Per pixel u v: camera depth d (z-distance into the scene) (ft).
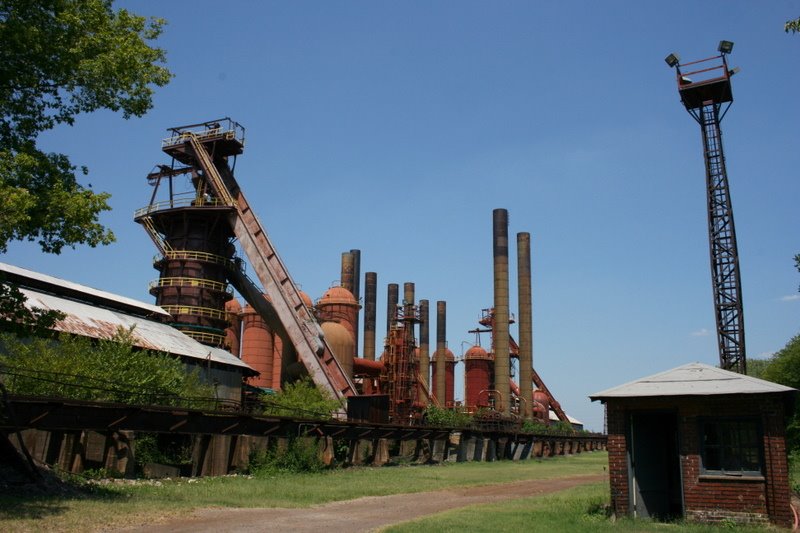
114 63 62.64
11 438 78.18
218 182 209.36
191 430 94.94
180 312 196.65
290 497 73.31
